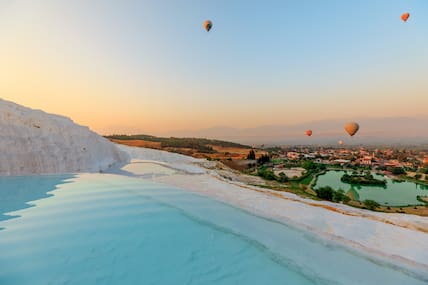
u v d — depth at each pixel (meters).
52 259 2.82
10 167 8.02
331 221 5.40
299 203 6.93
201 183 9.29
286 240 3.94
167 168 13.15
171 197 6.12
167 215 4.64
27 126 9.47
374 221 5.67
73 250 3.06
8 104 9.87
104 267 2.76
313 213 5.95
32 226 3.73
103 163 12.12
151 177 10.30
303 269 3.03
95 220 4.14
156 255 3.13
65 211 4.52
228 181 10.40
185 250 3.32
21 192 5.84
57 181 7.28
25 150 8.70
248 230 4.25
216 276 2.75
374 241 4.36
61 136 10.59
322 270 3.05
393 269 3.22
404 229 5.18
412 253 3.87
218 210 5.38
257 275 2.82
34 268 2.62
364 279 2.90
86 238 3.41
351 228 5.01
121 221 4.17
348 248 3.80
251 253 3.36
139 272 2.73
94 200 5.36
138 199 5.65
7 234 3.40
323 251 3.62
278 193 8.34
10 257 2.80
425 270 3.26
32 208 4.61
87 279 2.51
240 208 5.78
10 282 2.38
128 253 3.11
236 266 2.99
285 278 2.79
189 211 5.03
